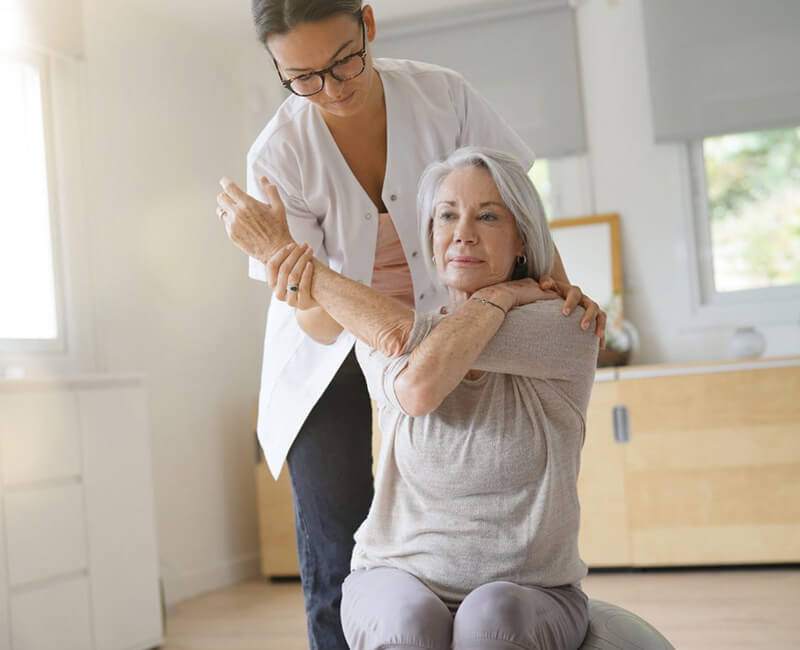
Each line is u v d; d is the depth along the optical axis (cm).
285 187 178
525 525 132
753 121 407
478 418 134
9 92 346
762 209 420
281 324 188
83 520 287
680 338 421
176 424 398
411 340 134
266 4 146
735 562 354
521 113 437
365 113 172
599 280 424
